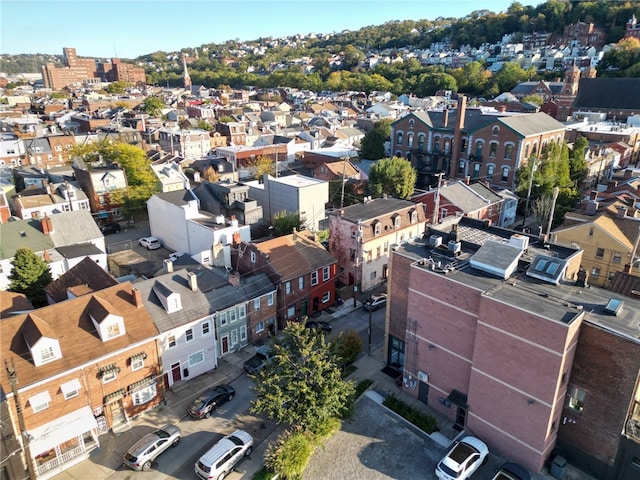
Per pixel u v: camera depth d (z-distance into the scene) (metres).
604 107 126.12
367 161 96.00
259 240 63.69
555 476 28.02
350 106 188.75
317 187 67.00
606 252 47.84
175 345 35.38
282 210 66.19
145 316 34.34
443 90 191.00
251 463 29.42
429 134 89.81
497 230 40.16
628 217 49.19
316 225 68.62
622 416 26.20
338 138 121.75
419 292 33.00
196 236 55.88
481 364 29.36
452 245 34.47
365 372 38.44
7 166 92.81
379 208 55.62
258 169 91.75
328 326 43.94
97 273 41.38
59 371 28.92
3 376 27.73
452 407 32.94
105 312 31.69
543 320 25.52
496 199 66.12
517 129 77.88
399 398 35.56
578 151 81.12
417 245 37.50
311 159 100.12
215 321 38.09
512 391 28.11
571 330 25.11
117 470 28.80
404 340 37.41
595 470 28.12
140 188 75.06
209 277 40.94
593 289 29.89
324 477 28.44
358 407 34.25
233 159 96.56
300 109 193.38
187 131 115.38
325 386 29.09
